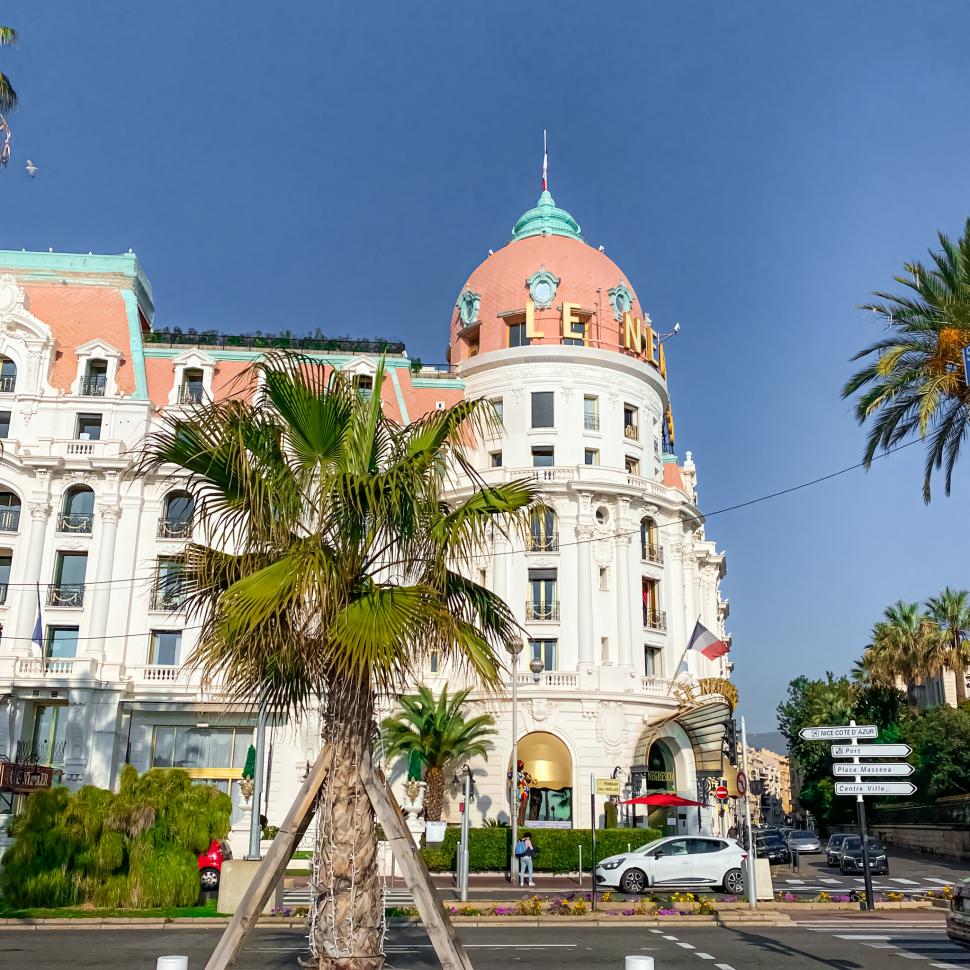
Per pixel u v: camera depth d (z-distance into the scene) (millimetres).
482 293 59844
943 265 25719
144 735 46938
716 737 51625
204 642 11938
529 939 21609
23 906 26031
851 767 25906
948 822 51656
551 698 49188
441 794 46188
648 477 56750
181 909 25891
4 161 20406
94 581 48344
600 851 41688
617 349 57625
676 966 17547
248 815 43375
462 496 52031
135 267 56375
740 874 31641
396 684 11641
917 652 65938
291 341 56312
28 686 45531
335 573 11508
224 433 12219
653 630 54406
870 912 26469
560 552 52562
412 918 24844
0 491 49844
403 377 56281
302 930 23141
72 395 50531
